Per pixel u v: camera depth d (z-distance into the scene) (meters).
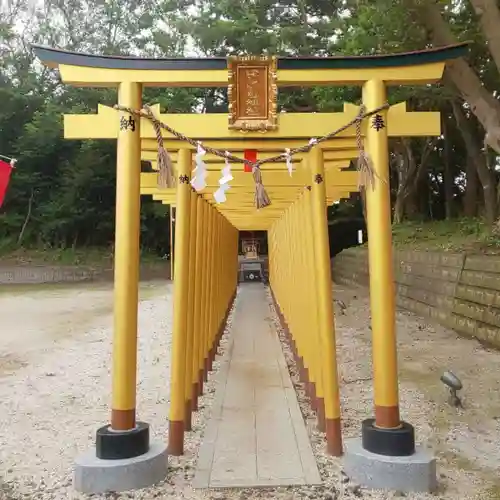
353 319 13.34
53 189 30.47
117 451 4.00
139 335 11.40
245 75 4.32
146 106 4.25
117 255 4.18
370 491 3.86
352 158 5.31
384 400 4.10
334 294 19.75
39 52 4.16
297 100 19.61
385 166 4.23
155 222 31.86
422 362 8.41
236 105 4.34
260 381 7.23
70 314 15.27
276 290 13.57
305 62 4.26
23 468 4.48
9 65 29.31
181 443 4.66
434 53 4.21
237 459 4.49
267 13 19.86
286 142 4.51
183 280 4.80
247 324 12.59
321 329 4.71
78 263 28.97
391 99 13.20
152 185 7.87
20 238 29.55
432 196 24.33
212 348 8.23
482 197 19.44
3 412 6.15
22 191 29.56
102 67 4.21
